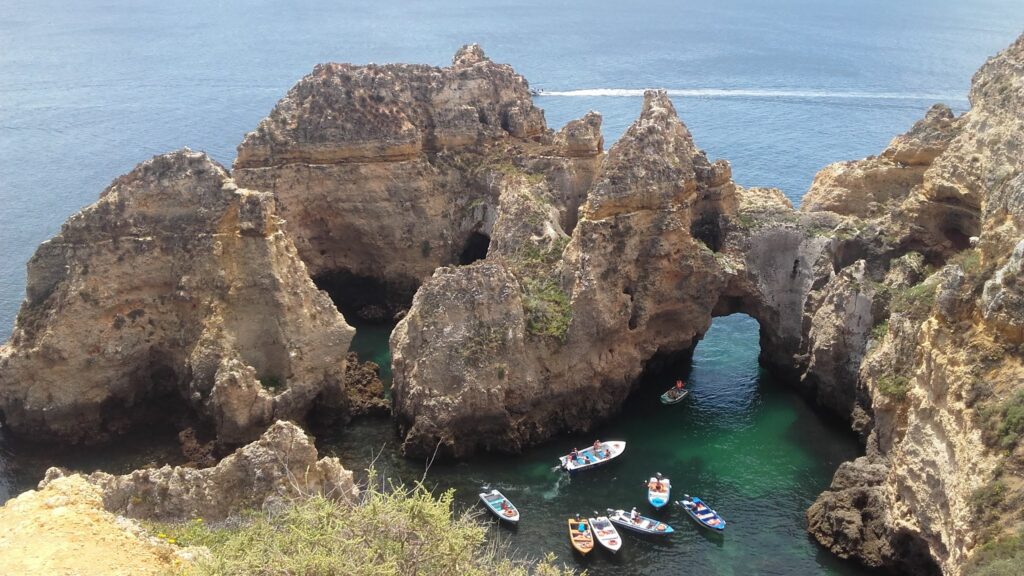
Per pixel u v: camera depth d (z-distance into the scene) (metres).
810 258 68.25
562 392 62.75
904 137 73.38
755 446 61.53
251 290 60.75
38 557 27.91
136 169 62.12
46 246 61.12
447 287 60.53
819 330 65.00
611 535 51.47
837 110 155.25
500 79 89.44
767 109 156.75
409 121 82.50
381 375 70.00
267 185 77.88
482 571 29.11
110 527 30.78
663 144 66.00
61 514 30.52
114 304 60.62
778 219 70.38
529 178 78.44
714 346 77.25
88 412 59.72
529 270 65.38
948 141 69.50
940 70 190.50
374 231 81.12
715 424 64.31
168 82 188.62
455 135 85.00
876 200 73.44
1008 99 61.16
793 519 53.81
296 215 79.50
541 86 182.12
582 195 80.31
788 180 115.12
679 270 66.94
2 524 29.88
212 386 59.09
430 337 60.00
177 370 61.34
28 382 59.06
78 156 126.81
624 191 63.81
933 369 44.81
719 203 71.00
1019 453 38.12
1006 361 41.41
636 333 66.44
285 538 27.84
